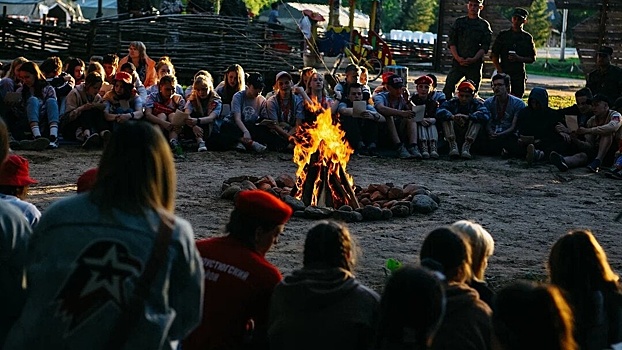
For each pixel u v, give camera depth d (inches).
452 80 759.7
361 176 532.4
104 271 142.7
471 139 602.5
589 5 1224.2
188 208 433.7
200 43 858.8
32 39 935.0
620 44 1225.4
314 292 184.5
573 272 194.7
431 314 159.6
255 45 863.7
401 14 2829.7
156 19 866.1
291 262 349.1
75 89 593.6
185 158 563.5
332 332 182.5
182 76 857.5
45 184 474.6
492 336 172.7
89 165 528.4
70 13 1875.0
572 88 1235.2
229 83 601.9
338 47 1195.3
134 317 141.6
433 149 601.3
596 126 583.5
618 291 196.7
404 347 160.2
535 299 146.1
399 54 1513.3
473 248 207.5
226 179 505.7
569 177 553.0
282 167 549.0
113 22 878.4
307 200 435.2
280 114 599.5
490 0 1291.8
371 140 605.0
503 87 609.3
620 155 562.6
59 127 591.5
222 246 196.1
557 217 448.1
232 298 190.7
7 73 620.1
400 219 430.6
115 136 151.1
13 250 165.5
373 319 184.2
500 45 751.7
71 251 143.9
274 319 187.3
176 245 146.4
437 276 171.8
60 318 142.3
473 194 494.0
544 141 599.2
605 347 197.6
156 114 590.6
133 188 148.1
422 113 597.3
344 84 608.7
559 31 2992.1
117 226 145.3
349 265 192.9
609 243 399.9
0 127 169.0
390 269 304.8
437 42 1365.7
